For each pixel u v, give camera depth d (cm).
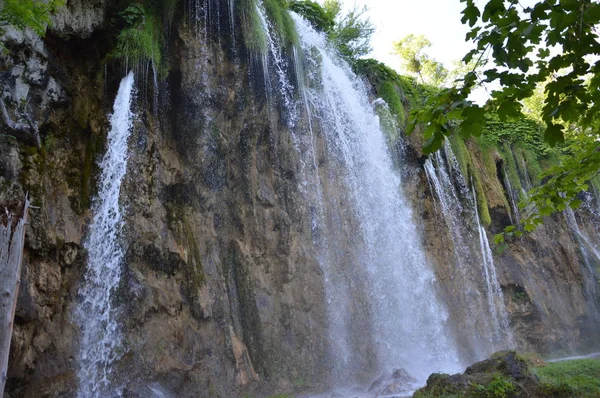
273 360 1096
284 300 1180
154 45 1081
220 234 1141
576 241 2402
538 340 1905
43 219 834
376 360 1280
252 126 1246
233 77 1210
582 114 475
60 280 854
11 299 597
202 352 991
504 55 430
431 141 454
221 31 1205
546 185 724
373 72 1834
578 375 977
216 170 1161
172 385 929
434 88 2267
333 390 1131
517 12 418
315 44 1592
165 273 999
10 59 848
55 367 810
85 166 964
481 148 2205
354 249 1396
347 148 1512
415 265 1577
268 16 1331
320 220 1340
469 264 1844
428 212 1766
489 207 2070
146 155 1049
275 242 1219
